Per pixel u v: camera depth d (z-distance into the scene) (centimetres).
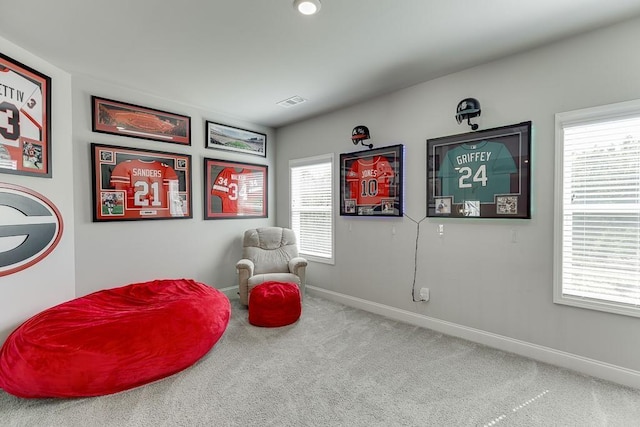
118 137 317
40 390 183
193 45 237
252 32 219
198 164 384
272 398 196
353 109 374
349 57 257
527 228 251
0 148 214
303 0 184
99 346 195
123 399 194
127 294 275
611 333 217
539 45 239
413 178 321
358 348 265
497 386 210
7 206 218
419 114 314
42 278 242
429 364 239
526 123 247
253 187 448
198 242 385
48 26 210
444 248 300
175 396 198
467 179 281
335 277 403
